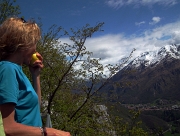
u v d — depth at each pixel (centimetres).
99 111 1263
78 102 1270
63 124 1103
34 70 290
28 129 201
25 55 235
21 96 219
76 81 1230
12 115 202
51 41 1217
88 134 1160
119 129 1224
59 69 1191
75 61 1180
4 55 228
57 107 1203
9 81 205
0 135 169
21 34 226
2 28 229
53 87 1234
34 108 229
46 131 205
